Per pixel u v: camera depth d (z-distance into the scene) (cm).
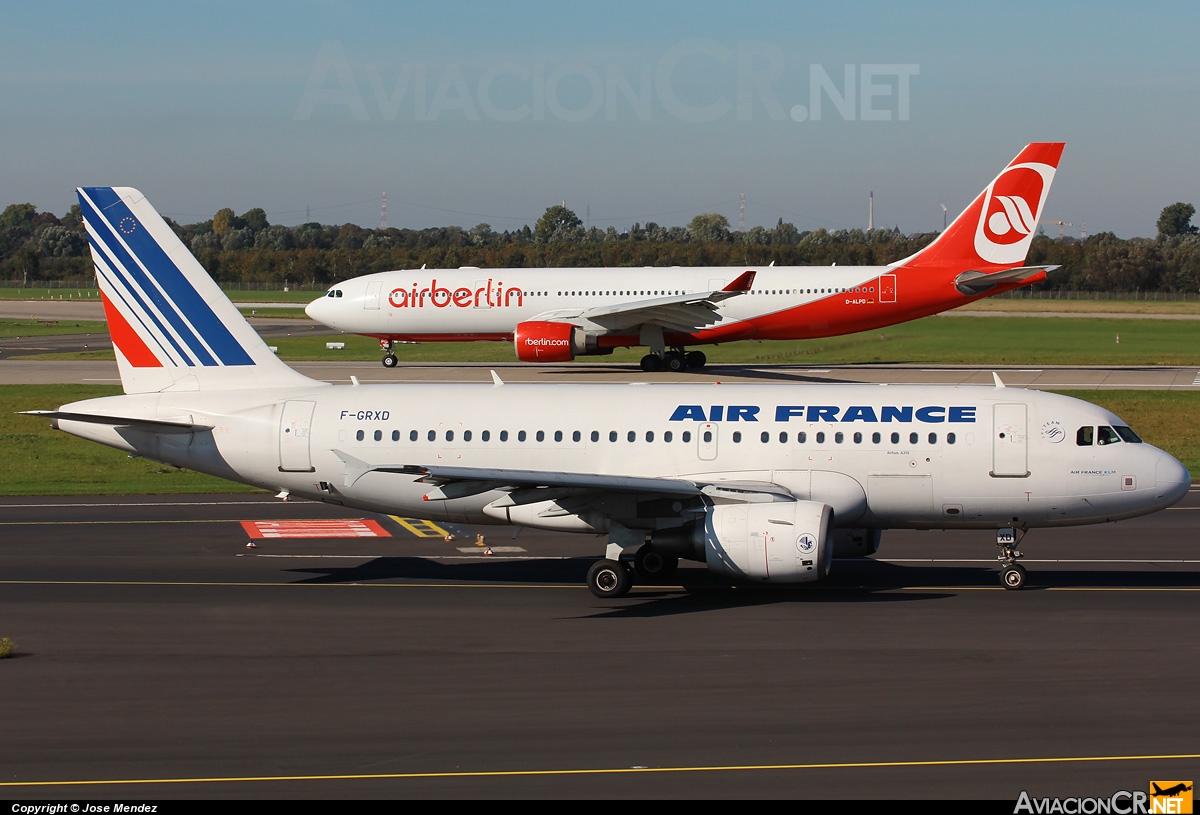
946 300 17862
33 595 6819
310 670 5350
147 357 7631
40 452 13100
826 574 6444
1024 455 6756
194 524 9150
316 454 7300
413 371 19612
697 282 18562
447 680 5188
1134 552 7994
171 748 4369
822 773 4097
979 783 4006
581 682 5147
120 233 7525
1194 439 13012
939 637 5838
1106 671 5250
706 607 6512
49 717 4716
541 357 18312
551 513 6912
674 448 7062
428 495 6575
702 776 4072
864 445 6906
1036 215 17412
